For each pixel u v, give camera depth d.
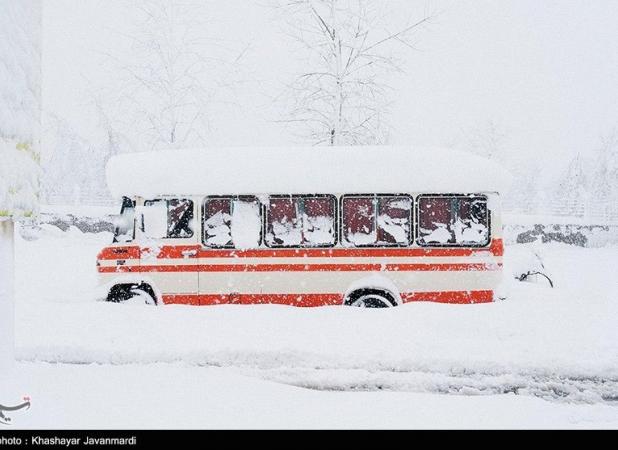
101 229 26.28
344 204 8.59
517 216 27.89
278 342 5.99
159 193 8.70
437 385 5.35
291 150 8.92
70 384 4.97
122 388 4.89
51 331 6.37
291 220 8.62
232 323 6.55
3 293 5.12
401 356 5.67
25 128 5.45
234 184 8.64
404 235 8.52
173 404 4.56
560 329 6.28
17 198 5.26
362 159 8.71
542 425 4.34
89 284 11.26
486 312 6.72
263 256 8.53
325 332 6.25
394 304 8.46
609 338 6.01
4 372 5.14
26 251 20.45
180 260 8.59
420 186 8.53
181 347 5.89
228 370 5.61
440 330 6.34
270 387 5.03
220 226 8.67
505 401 4.84
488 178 8.53
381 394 4.98
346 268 8.45
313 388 5.37
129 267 8.64
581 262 20.27
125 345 5.96
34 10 5.68
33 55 5.64
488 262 8.38
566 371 5.46
